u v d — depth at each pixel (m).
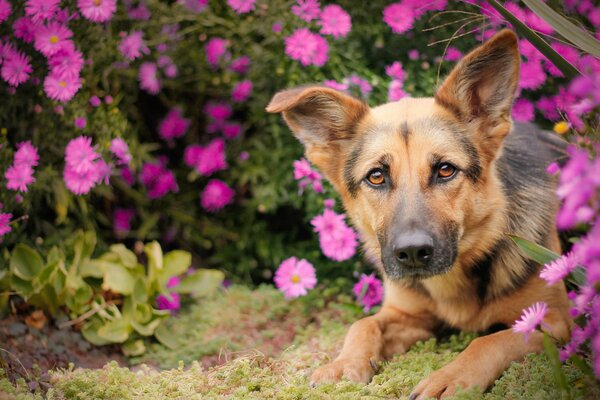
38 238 1.36
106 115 1.38
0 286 1.24
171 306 1.33
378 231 1.11
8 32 1.33
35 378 1.10
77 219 1.44
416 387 1.00
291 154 1.46
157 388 1.06
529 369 1.00
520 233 1.12
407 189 1.07
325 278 1.47
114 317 1.27
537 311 0.93
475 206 1.10
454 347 1.16
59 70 1.27
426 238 1.03
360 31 1.43
